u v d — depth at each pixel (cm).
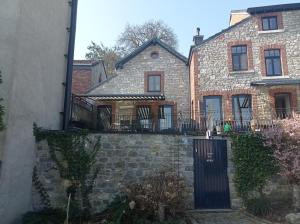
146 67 2025
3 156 760
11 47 809
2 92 784
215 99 1739
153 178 912
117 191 943
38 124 950
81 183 927
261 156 966
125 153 973
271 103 1667
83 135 962
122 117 1636
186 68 2016
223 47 1806
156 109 1900
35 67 932
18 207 838
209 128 1143
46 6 1014
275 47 1764
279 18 1806
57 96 1110
